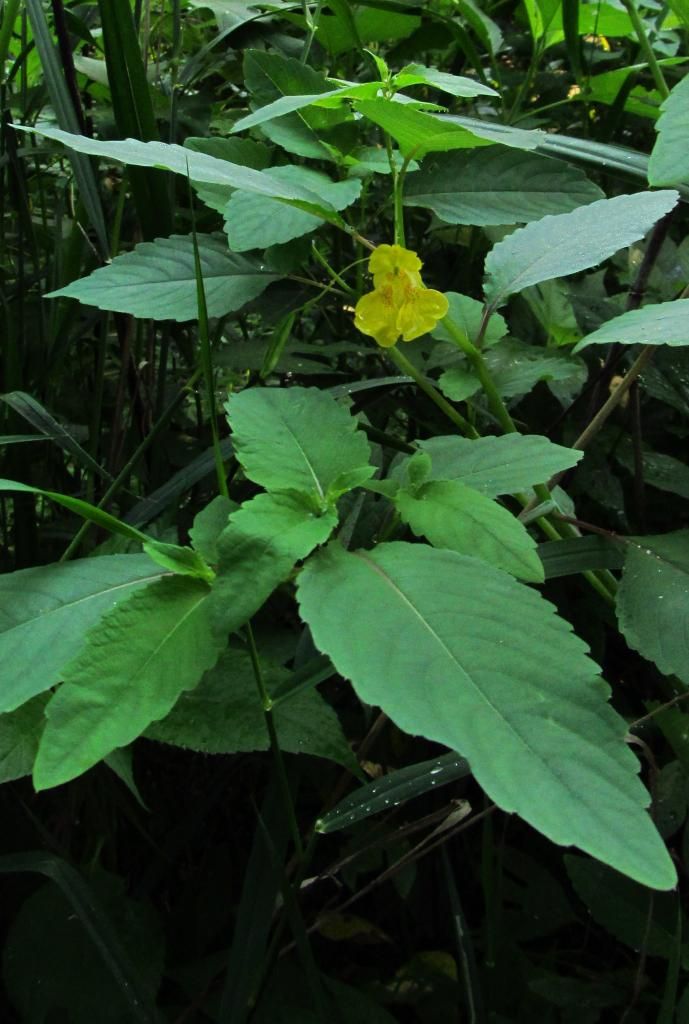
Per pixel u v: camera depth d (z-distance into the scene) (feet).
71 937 1.83
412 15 2.16
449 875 1.80
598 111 2.50
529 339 2.28
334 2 2.04
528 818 1.25
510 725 1.30
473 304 1.90
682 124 1.56
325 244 2.27
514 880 2.16
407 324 1.66
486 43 2.25
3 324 2.00
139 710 1.37
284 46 2.22
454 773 1.65
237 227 1.71
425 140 1.63
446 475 1.61
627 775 1.28
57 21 1.94
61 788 1.92
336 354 2.20
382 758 2.03
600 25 2.32
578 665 1.33
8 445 1.89
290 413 1.56
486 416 2.09
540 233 1.75
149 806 2.02
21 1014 1.79
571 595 2.18
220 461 1.54
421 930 2.07
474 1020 1.72
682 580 1.68
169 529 1.80
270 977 1.73
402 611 1.36
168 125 2.23
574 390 2.15
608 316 2.19
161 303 1.78
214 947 2.02
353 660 1.33
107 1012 1.79
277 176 1.72
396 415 2.32
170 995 1.97
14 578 1.50
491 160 1.80
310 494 1.48
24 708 1.56
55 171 2.44
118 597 1.49
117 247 2.08
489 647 1.34
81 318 2.17
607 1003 1.92
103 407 2.24
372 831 1.86
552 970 2.06
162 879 2.05
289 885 1.66
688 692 1.82
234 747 1.62
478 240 2.26
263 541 1.42
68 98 1.91
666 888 1.23
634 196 1.73
